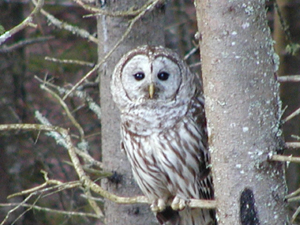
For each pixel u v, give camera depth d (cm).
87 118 1588
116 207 1077
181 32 1650
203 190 972
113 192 1070
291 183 1316
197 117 961
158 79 959
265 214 634
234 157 638
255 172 633
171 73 970
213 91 646
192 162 955
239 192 636
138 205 1073
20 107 1567
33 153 1502
